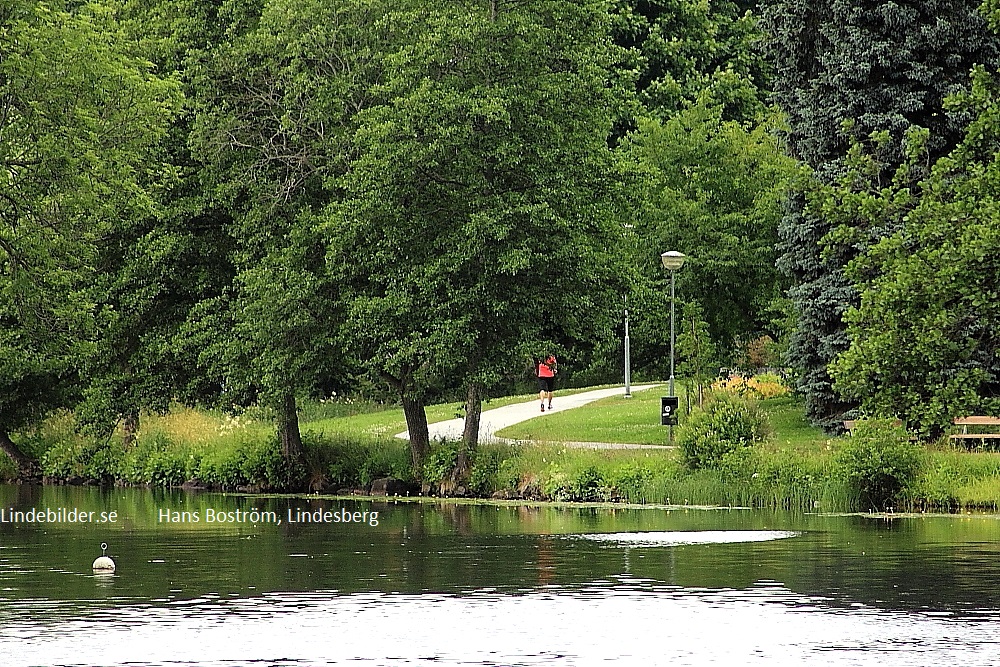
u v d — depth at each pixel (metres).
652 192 130.88
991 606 41.62
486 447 91.94
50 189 90.81
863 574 48.12
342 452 101.56
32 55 87.94
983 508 71.50
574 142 87.12
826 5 99.00
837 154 98.69
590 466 83.50
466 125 83.06
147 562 53.50
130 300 102.62
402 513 76.44
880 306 67.12
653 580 47.31
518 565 51.53
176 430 118.69
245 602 43.28
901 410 68.38
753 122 158.50
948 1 95.88
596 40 88.44
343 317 91.62
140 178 100.94
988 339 70.38
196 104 96.94
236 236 97.81
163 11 100.94
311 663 34.62
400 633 38.16
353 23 92.69
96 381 105.88
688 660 34.72
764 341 133.38
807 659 34.66
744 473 78.00
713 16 179.50
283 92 97.44
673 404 92.62
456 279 86.69
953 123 95.88
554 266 85.62
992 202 66.44
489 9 86.31
